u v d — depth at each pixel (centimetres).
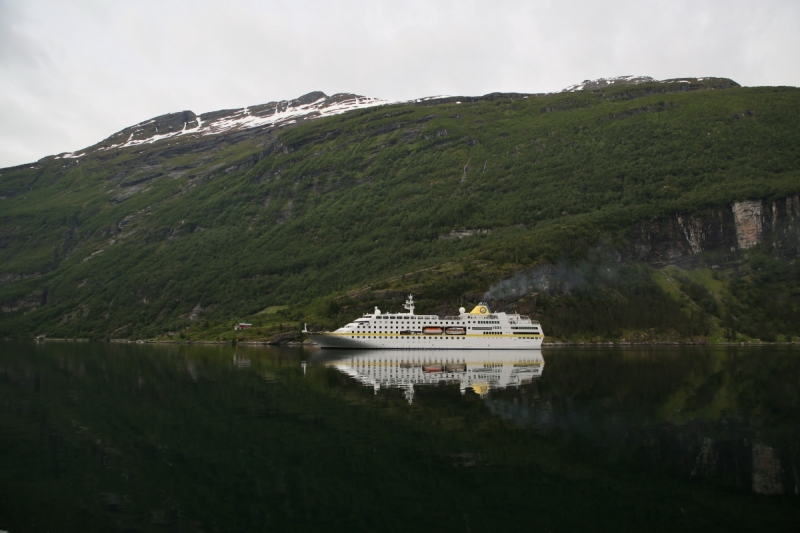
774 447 6431
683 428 7262
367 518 4709
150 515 4722
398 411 8169
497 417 7800
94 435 6881
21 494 5119
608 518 4712
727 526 4575
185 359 16812
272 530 4494
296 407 8475
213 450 6300
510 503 4975
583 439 6725
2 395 9569
